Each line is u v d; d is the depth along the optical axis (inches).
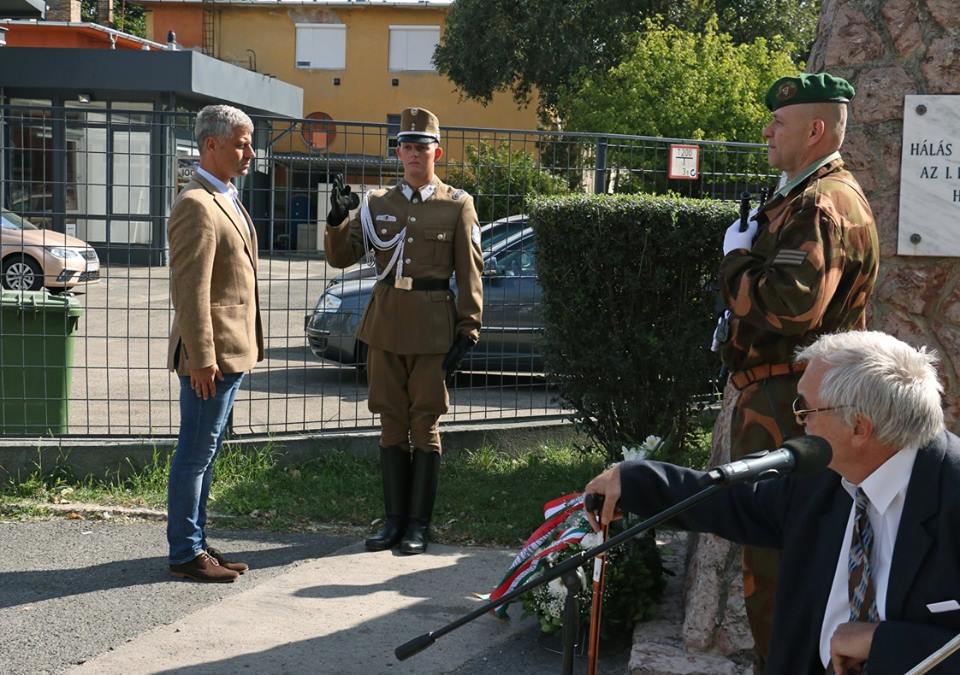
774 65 837.2
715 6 1147.9
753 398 134.6
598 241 241.9
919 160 169.3
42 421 267.9
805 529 99.2
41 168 274.4
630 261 243.1
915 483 90.4
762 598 134.3
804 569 99.0
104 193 306.3
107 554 217.5
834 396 90.4
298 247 277.3
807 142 134.3
